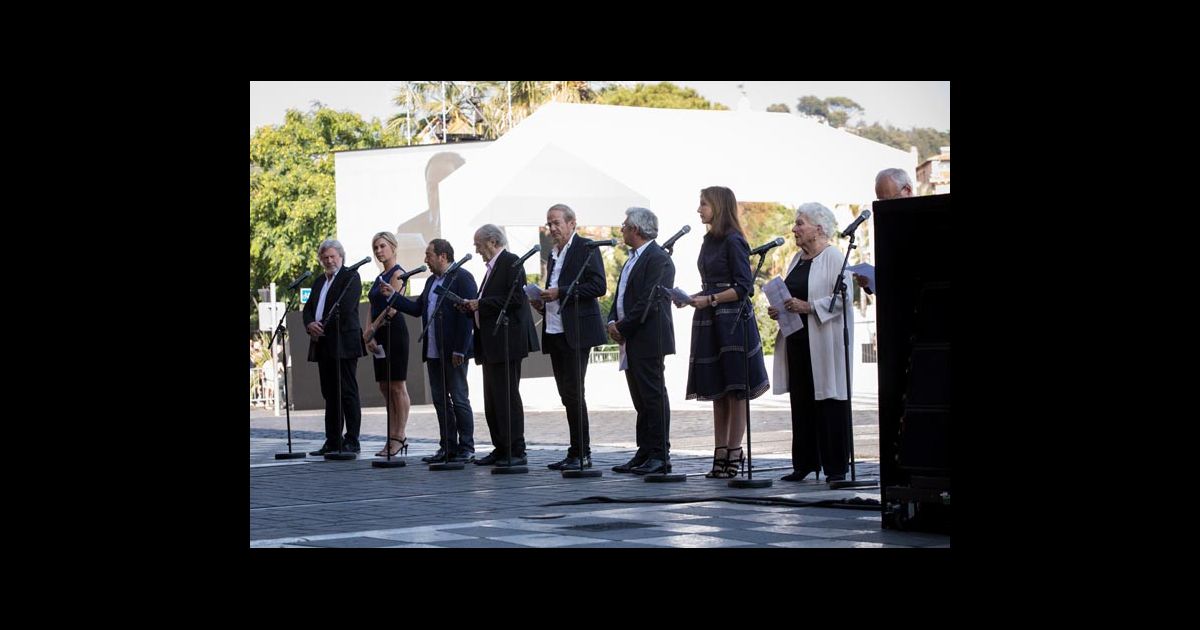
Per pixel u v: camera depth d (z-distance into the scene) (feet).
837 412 33.65
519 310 42.78
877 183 32.81
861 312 100.07
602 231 132.57
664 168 81.15
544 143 78.84
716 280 36.37
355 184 108.88
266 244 162.50
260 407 101.91
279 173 164.04
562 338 40.93
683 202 82.02
